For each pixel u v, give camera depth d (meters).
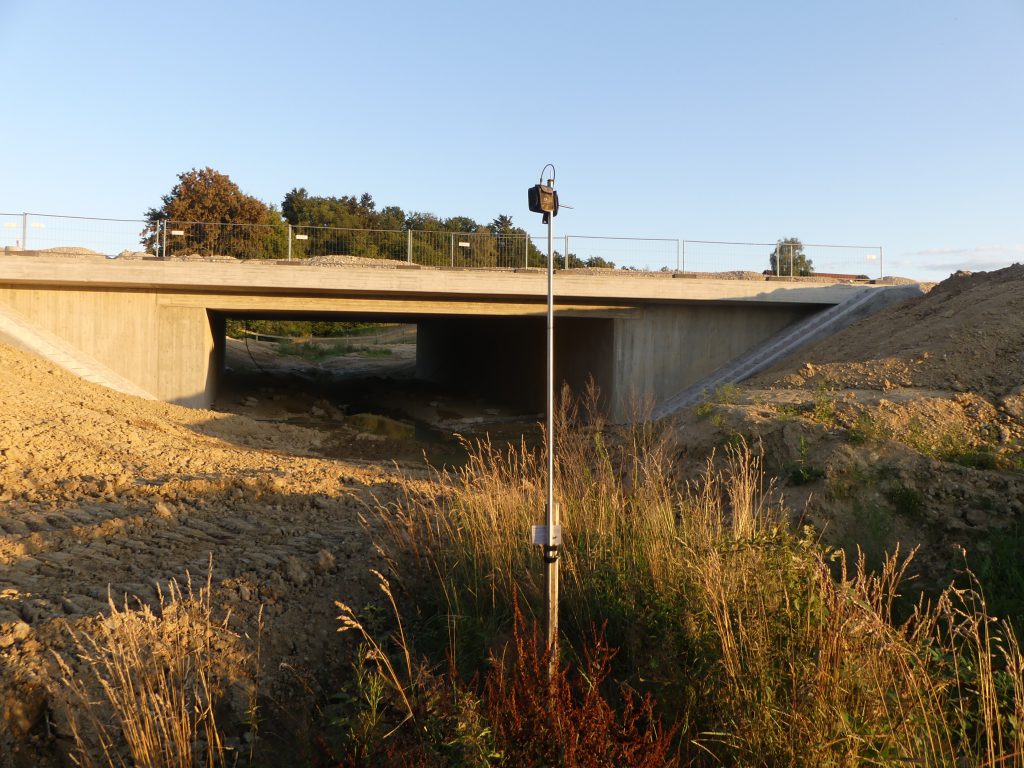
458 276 23.94
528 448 21.70
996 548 7.45
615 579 6.17
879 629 4.03
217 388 27.77
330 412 27.42
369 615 6.14
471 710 3.99
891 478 9.44
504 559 6.69
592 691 4.12
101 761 4.11
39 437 12.09
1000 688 4.11
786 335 26.94
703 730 4.54
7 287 21.80
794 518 9.02
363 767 4.13
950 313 20.12
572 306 26.00
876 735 3.71
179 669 4.50
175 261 22.34
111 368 22.58
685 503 6.91
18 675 4.39
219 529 8.43
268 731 4.80
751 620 4.50
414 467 16.41
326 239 27.31
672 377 26.94
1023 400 12.28
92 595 6.04
